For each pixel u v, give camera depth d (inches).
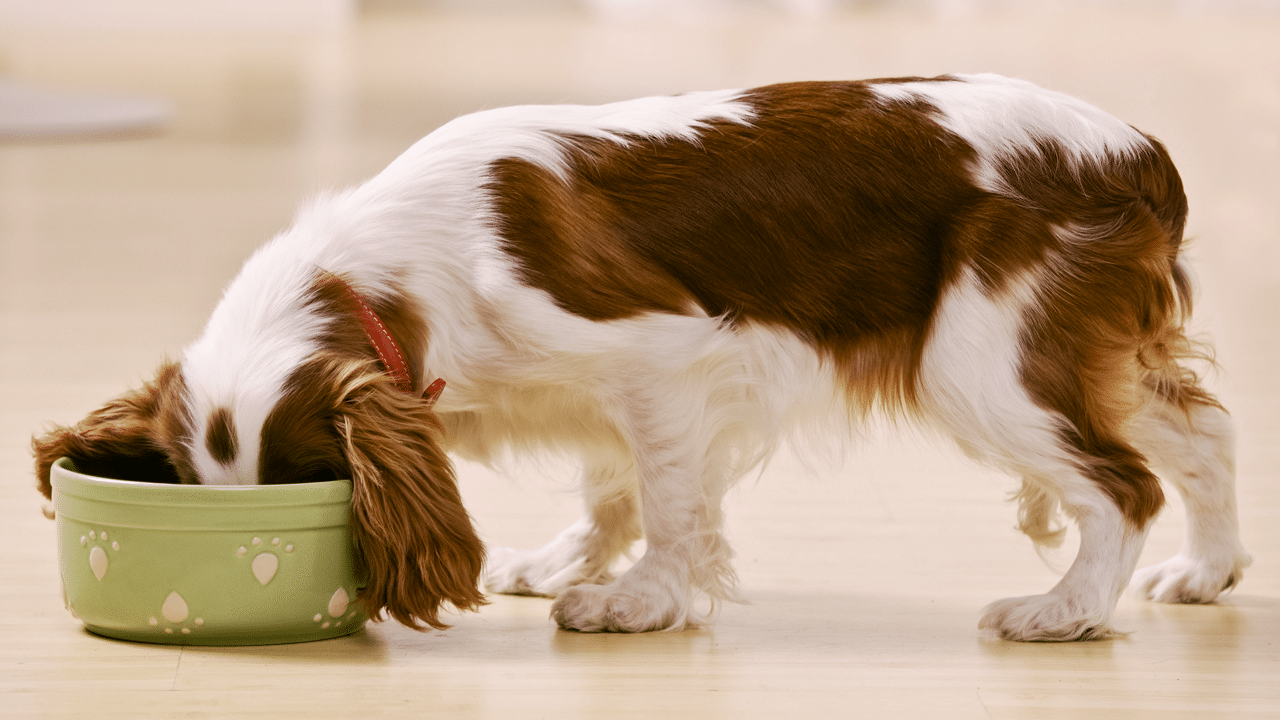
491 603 178.5
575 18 1437.0
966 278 178.2
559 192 177.0
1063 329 178.2
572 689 156.9
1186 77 869.8
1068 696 156.0
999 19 1334.9
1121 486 179.3
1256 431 277.7
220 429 163.8
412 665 164.9
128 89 869.8
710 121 184.7
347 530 166.4
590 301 173.6
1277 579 205.5
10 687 155.2
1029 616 176.2
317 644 171.9
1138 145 186.2
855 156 181.6
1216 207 543.8
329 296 170.4
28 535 214.2
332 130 715.4
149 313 375.6
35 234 488.1
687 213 178.7
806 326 181.6
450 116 745.0
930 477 258.8
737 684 159.2
